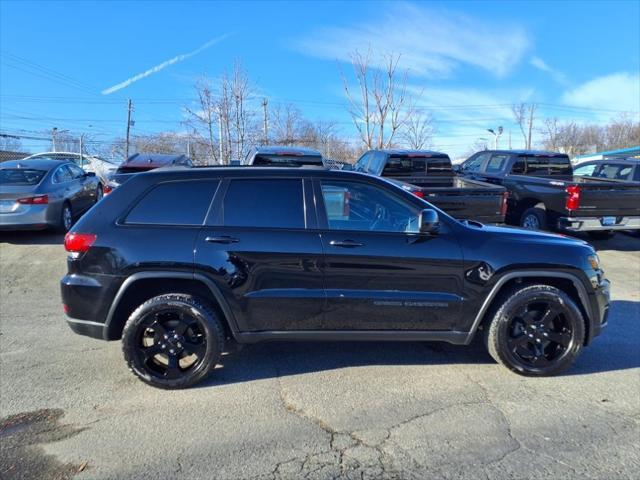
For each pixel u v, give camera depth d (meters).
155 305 3.86
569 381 4.09
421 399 3.76
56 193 10.21
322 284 3.97
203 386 3.97
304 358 4.53
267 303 3.94
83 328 3.95
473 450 3.09
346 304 3.99
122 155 41.91
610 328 5.43
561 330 4.19
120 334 4.07
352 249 3.96
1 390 3.88
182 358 4.09
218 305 4.02
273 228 3.97
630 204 9.31
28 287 6.91
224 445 3.14
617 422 3.44
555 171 11.59
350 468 2.91
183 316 3.92
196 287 4.01
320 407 3.63
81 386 3.96
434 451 3.08
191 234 3.92
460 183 9.93
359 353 4.64
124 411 3.57
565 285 4.32
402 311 4.04
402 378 4.12
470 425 3.38
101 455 3.03
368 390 3.91
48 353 4.61
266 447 3.12
